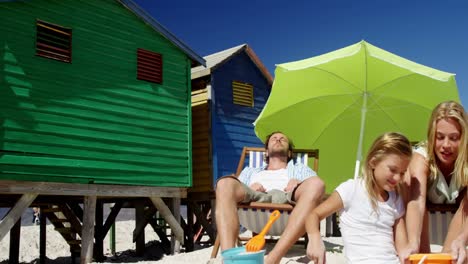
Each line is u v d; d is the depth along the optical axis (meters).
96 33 11.31
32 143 9.86
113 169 11.12
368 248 3.42
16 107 9.73
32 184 9.75
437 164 3.94
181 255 9.01
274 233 5.91
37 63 10.19
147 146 11.89
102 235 13.00
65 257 14.17
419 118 7.13
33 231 18.00
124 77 11.70
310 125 7.34
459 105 3.70
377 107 7.12
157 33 12.60
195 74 14.70
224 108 14.84
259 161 7.52
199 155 14.49
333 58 6.21
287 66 6.60
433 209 4.18
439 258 2.75
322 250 3.39
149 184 11.77
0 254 14.84
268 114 7.16
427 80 6.61
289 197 4.91
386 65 6.51
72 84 10.69
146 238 17.61
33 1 10.28
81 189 10.52
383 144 3.30
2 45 9.70
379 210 3.42
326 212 3.50
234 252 3.11
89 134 10.81
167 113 12.48
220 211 4.25
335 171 7.61
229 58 15.10
